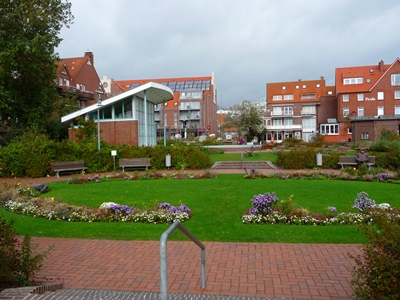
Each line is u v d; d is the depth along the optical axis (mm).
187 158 21625
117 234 7734
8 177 19328
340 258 6105
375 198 10922
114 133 26875
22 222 8828
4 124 30812
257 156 28203
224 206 10055
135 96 27266
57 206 9633
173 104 88188
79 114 27000
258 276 5363
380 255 3646
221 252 6516
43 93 30688
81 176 16531
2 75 25938
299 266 5762
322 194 11672
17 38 26359
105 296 4473
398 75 59281
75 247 6938
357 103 61375
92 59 61188
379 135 37594
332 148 32531
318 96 71562
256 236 7414
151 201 10750
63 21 30688
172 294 4625
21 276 4715
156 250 6699
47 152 19906
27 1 27281
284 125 72062
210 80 98375
